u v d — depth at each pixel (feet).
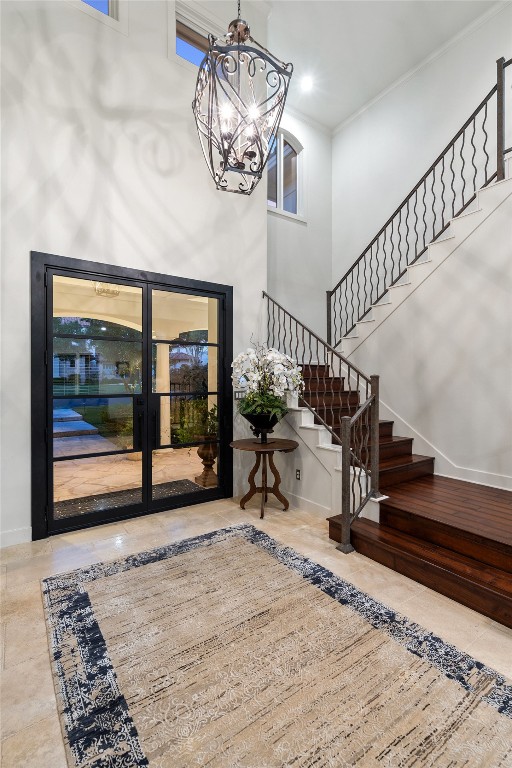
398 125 18.25
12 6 9.69
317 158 21.12
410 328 13.48
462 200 14.16
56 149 10.25
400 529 9.39
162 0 12.32
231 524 11.05
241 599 7.30
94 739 4.49
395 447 12.64
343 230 21.08
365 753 4.32
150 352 11.97
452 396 12.25
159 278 12.07
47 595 7.41
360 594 7.47
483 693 5.11
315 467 11.91
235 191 7.55
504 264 10.83
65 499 10.50
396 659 5.75
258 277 14.61
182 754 4.32
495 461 11.17
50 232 10.12
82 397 10.74
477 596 6.93
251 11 14.60
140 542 9.82
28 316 9.82
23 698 5.06
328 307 19.08
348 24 15.47
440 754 4.31
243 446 11.42
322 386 15.89
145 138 11.87
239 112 6.61
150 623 6.60
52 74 10.23
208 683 5.33
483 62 14.96
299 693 5.15
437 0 14.32
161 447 12.19
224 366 13.62
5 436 9.55
